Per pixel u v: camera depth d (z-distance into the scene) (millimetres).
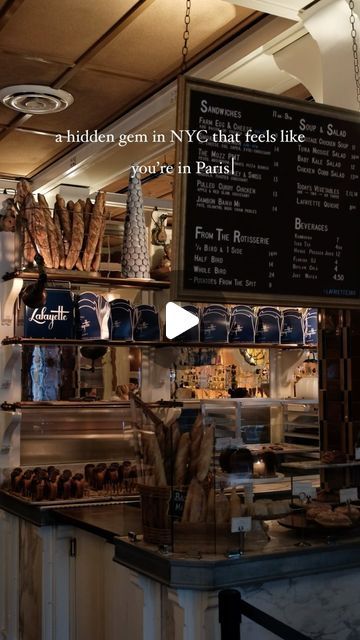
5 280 4090
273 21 3857
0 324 4160
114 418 4570
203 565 2289
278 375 4992
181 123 2721
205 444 2461
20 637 3848
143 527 2553
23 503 3766
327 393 3486
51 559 3574
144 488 2535
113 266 4656
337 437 3412
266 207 2852
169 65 4629
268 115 2883
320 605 2508
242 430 4691
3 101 5070
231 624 2025
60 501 3713
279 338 4383
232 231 2787
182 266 2697
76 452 4449
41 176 6762
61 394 4469
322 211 2961
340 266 2982
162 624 2486
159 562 2385
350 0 3109
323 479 2637
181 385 5340
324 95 3377
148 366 4680
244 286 2791
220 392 5215
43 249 3928
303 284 2900
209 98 2779
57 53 4480
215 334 4254
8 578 3971
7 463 4168
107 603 3211
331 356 3477
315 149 2963
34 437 4336
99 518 3393
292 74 3977
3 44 4352
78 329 4020
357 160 3051
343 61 3266
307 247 2920
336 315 3457
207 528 2404
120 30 4191
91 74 4766
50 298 3980
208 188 2756
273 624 1931
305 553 2438
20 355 4230
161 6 3924
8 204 4223
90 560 3406
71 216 4070
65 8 3953
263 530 2504
